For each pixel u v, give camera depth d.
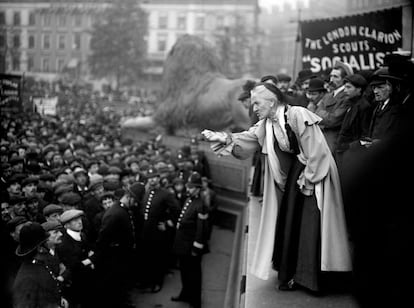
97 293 6.76
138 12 60.88
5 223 5.75
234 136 4.09
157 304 8.55
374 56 8.00
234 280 8.48
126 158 11.74
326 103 5.91
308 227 3.79
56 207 5.98
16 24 69.44
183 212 8.35
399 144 2.03
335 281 3.91
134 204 8.34
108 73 60.91
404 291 2.06
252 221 6.03
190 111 17.06
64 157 11.05
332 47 8.49
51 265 4.97
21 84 19.53
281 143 3.85
